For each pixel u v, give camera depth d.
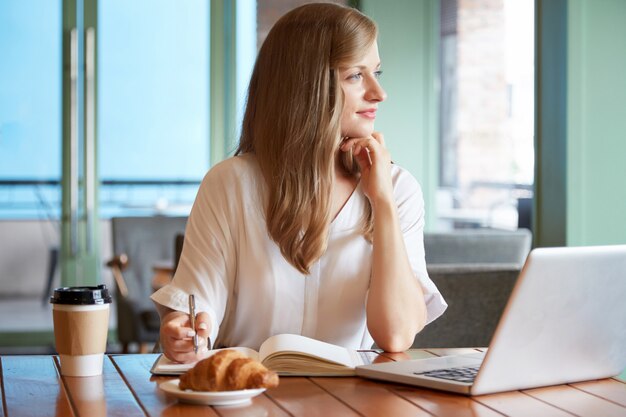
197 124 6.12
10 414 1.27
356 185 1.97
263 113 1.95
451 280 2.47
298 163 1.89
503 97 5.80
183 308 1.83
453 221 5.79
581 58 3.91
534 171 4.10
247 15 6.06
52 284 6.11
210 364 1.33
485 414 1.27
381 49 5.44
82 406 1.31
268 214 1.91
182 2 6.07
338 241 1.93
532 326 1.37
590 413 1.30
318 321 1.93
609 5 3.92
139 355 1.77
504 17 5.74
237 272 1.94
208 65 6.11
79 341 1.53
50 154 6.01
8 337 6.10
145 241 4.81
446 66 5.62
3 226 6.02
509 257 3.39
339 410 1.29
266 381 1.33
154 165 6.09
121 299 4.67
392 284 1.84
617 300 1.46
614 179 3.96
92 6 5.98
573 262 1.35
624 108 3.95
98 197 6.04
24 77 5.96
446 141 5.70
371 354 1.79
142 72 6.06
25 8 5.95
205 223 1.93
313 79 1.90
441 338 2.49
